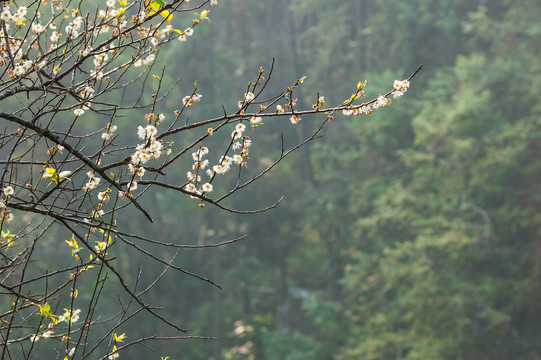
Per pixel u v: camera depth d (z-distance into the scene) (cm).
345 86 2981
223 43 3291
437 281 1984
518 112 2277
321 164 3117
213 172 322
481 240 2083
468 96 2092
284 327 2695
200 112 2580
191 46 2634
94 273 2180
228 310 2691
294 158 3097
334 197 2788
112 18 363
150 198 2548
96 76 358
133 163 316
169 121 2422
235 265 2842
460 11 2827
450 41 2784
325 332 2358
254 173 2820
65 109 329
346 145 2894
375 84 2523
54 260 1961
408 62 2795
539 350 1978
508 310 2023
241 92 3084
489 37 2556
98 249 331
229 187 2741
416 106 2416
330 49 2984
